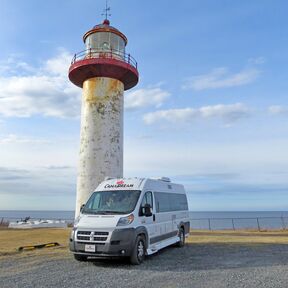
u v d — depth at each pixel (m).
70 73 22.83
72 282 8.62
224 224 94.31
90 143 21.39
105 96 22.02
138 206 11.94
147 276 9.35
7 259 12.11
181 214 16.36
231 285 8.27
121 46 23.55
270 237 21.42
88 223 11.32
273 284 8.38
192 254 13.55
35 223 34.81
